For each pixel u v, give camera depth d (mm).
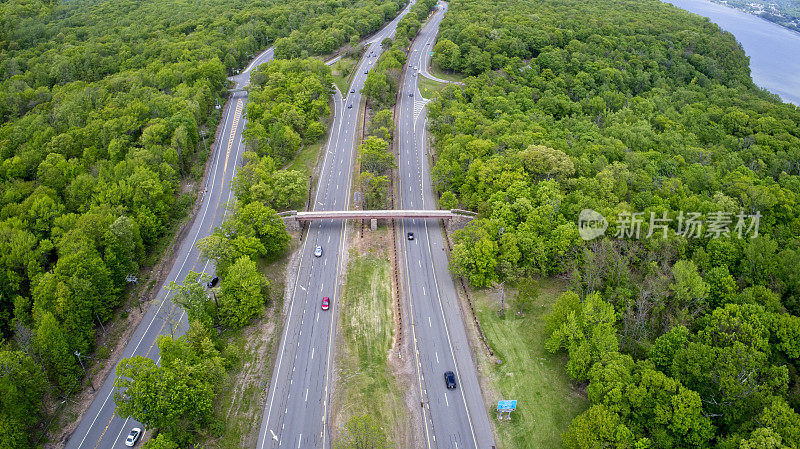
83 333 108000
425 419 95438
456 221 146750
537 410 96938
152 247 141500
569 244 122688
